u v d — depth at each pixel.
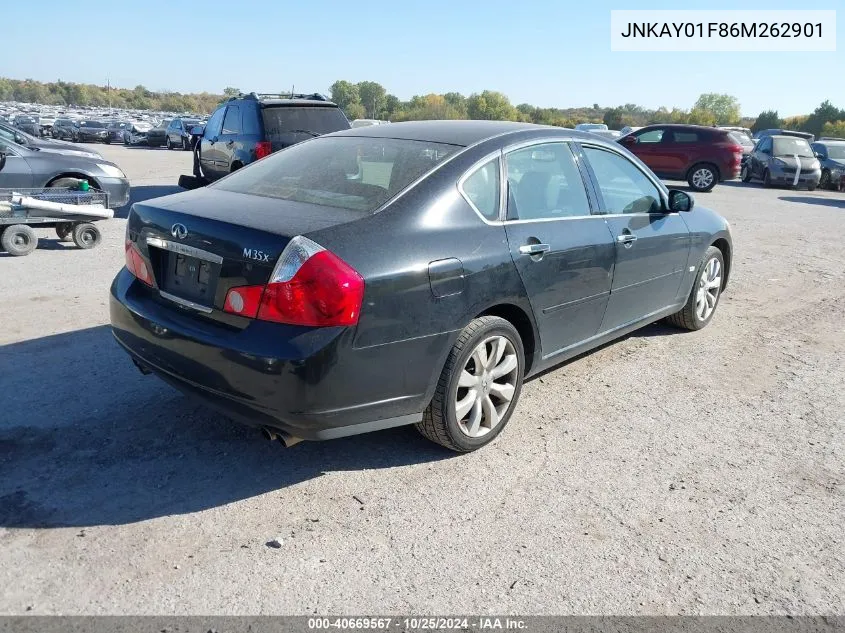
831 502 3.34
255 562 2.74
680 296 5.43
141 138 39.91
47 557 2.71
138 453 3.53
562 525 3.07
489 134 3.90
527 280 3.69
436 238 3.28
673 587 2.70
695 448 3.84
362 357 3.00
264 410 2.95
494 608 2.54
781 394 4.64
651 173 4.97
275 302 2.89
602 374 4.89
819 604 2.63
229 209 3.30
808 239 11.02
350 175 3.60
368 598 2.57
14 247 7.72
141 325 3.36
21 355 4.72
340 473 3.44
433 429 3.47
